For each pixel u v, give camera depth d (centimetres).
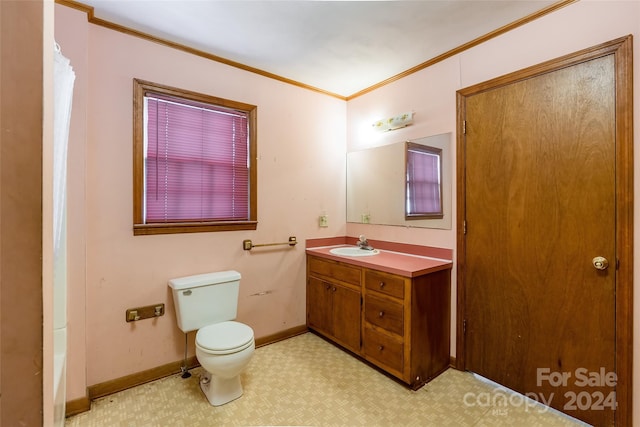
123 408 179
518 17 186
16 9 51
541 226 182
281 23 191
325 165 306
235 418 172
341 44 217
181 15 183
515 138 192
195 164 228
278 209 272
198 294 209
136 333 204
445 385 204
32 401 53
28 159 52
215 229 235
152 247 209
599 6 159
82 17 174
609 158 157
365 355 227
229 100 240
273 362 234
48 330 58
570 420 170
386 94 279
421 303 202
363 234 304
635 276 151
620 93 153
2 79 50
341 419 171
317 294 277
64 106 117
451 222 229
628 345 152
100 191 190
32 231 53
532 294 187
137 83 200
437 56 234
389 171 277
